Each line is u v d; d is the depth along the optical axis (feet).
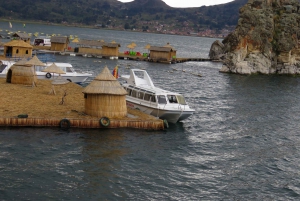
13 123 116.16
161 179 90.79
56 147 103.40
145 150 109.29
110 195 80.02
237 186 91.20
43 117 119.55
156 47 416.67
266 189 90.94
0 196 74.54
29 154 96.53
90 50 403.95
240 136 135.23
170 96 145.69
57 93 159.84
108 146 108.68
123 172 92.17
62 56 373.40
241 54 371.35
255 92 246.06
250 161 109.40
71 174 87.81
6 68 188.44
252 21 376.89
